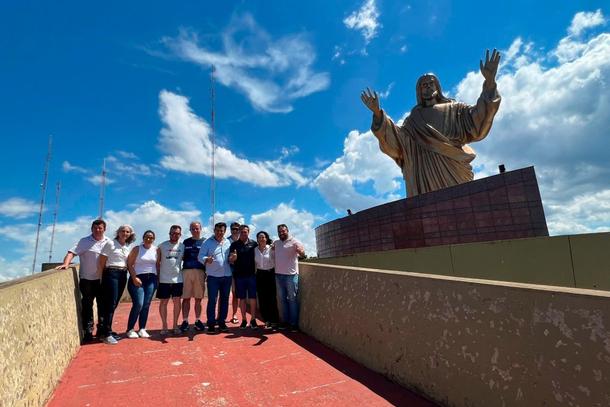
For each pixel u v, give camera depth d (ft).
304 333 23.71
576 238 20.43
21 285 11.87
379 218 51.11
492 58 57.57
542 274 21.90
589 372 8.34
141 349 20.15
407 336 14.39
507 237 42.39
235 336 23.17
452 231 44.32
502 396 10.32
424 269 28.53
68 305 18.49
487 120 59.00
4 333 10.03
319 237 69.92
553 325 9.24
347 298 19.06
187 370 16.69
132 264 23.52
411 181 64.08
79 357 18.67
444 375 12.42
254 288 25.79
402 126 67.92
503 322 10.59
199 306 25.34
